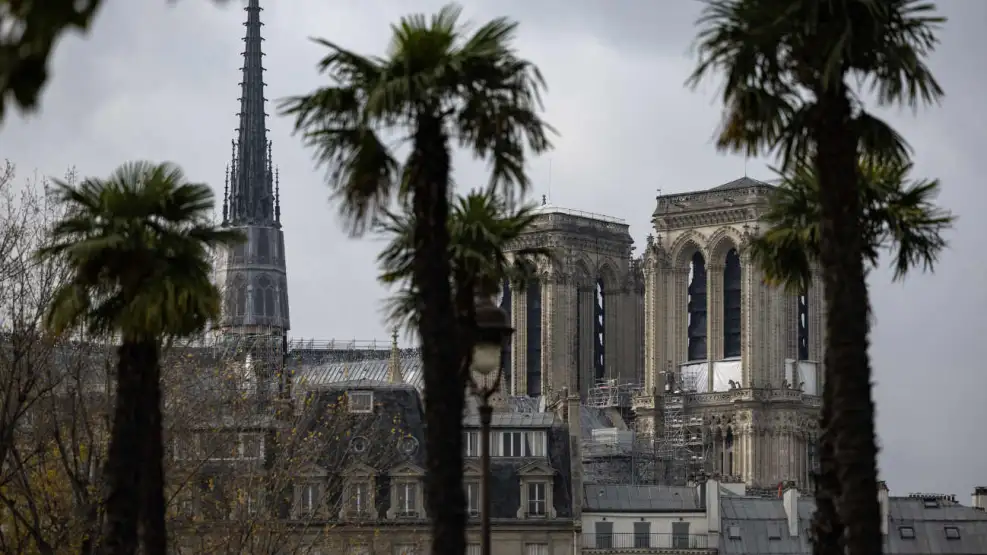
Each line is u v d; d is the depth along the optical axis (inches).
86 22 1644.9
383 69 3085.6
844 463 3169.3
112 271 3764.8
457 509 3061.0
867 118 3250.5
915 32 3253.0
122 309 3752.5
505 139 3122.5
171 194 3831.2
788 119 3284.9
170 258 3841.0
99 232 3799.2
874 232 3880.4
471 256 3513.8
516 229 3644.2
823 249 3218.5
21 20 1625.2
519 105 3129.9
